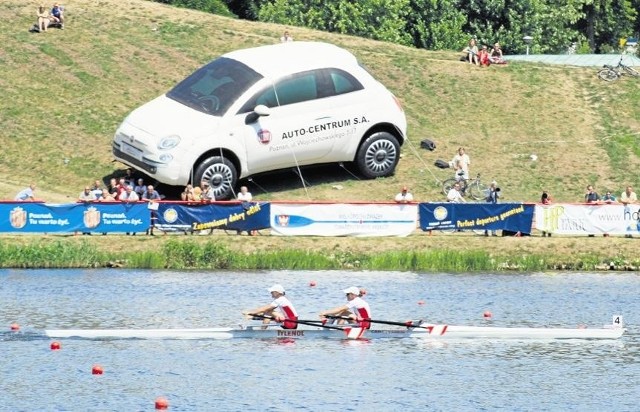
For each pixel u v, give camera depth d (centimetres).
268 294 8862
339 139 11481
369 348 7675
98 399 6500
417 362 7381
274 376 6994
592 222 10575
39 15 13875
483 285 9481
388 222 10350
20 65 13225
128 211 10094
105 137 12350
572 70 14738
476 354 7606
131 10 14925
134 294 8762
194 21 14900
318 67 11394
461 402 6619
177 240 9944
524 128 13425
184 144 10719
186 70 13725
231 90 11069
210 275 9506
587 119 13662
